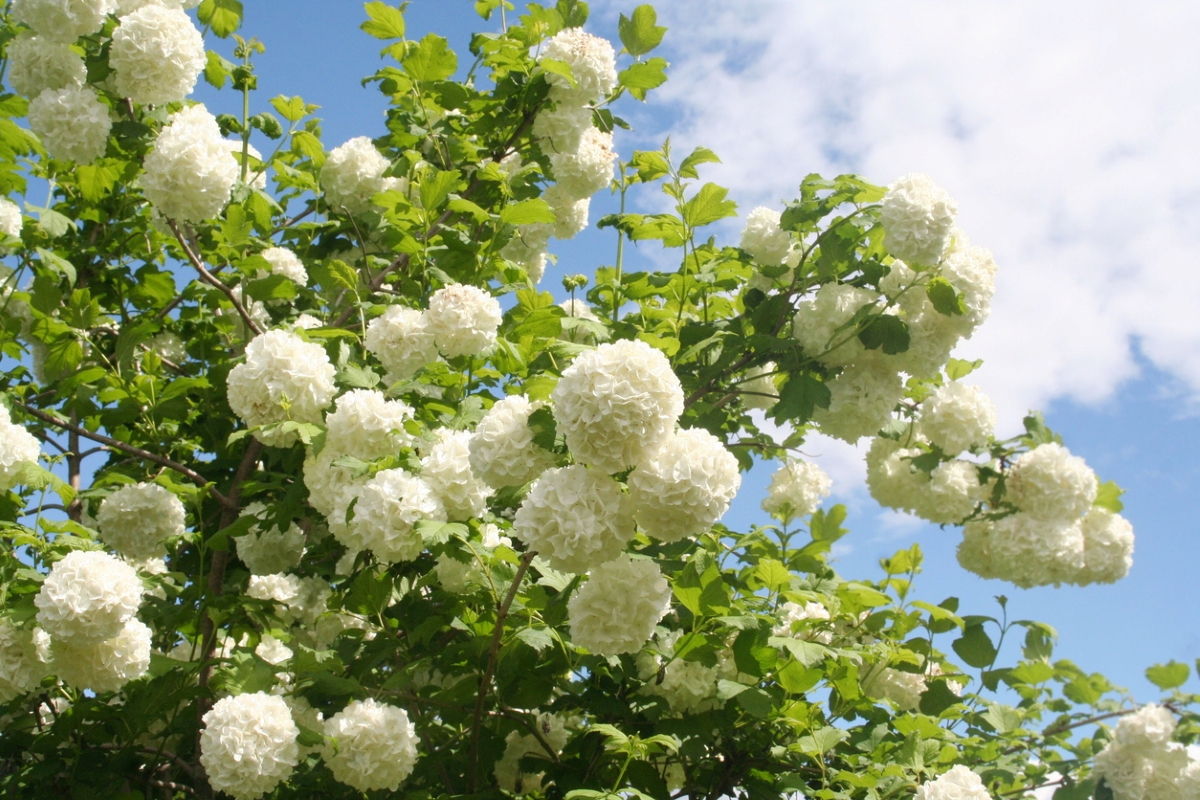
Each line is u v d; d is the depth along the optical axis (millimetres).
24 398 4637
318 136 5684
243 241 4383
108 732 3785
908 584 4695
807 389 4254
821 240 4250
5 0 4688
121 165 4812
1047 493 4484
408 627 3564
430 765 3479
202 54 4320
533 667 3248
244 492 3816
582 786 3299
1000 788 4051
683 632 3525
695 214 4797
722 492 2465
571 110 4762
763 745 3695
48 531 3828
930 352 4316
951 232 4086
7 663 3430
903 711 4262
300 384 3393
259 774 2955
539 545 2451
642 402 2350
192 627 4277
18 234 4875
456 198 4344
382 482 3146
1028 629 4543
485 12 5395
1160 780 3984
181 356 5430
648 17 4926
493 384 4668
